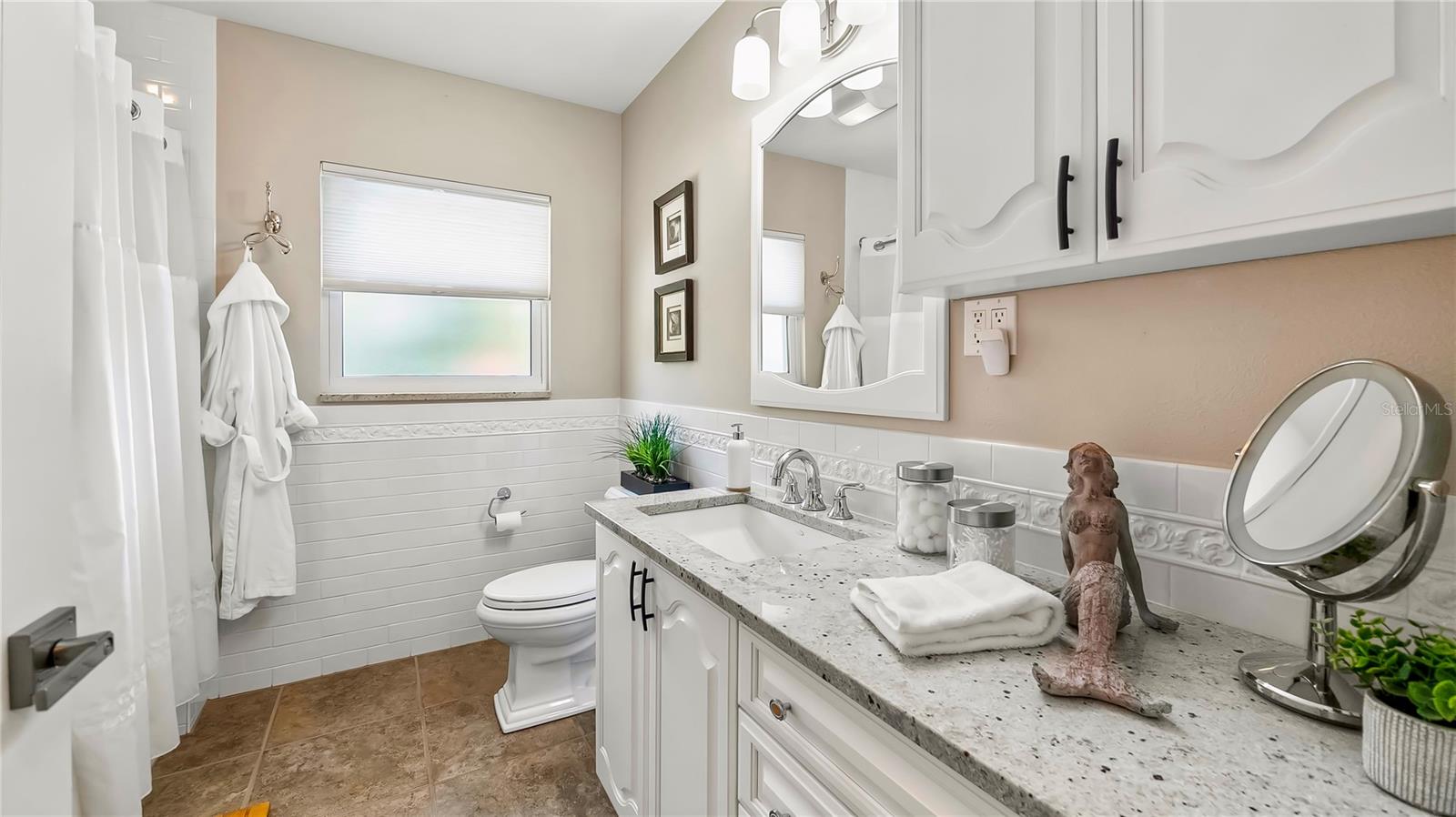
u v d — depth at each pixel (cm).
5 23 61
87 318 136
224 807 166
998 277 99
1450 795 49
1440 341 70
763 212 192
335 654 245
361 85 248
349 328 256
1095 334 106
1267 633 84
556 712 211
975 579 91
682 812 124
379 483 253
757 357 195
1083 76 82
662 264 260
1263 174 65
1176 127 72
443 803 168
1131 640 84
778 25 186
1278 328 83
